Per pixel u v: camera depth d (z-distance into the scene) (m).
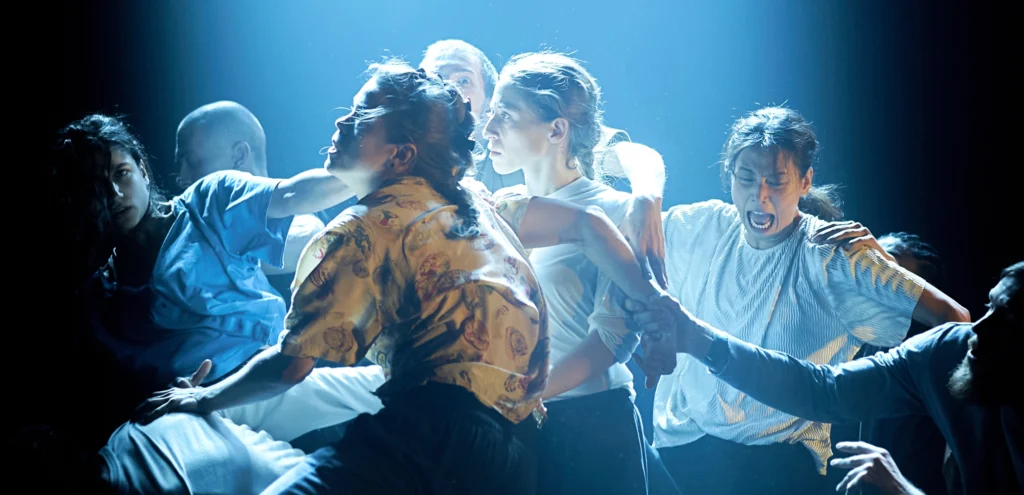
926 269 3.94
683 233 4.00
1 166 6.24
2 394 4.34
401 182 2.96
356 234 2.83
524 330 2.91
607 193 3.56
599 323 3.31
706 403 3.81
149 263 3.45
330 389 3.46
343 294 2.80
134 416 3.20
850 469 3.21
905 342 3.39
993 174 6.42
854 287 3.69
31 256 4.55
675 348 3.32
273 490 2.78
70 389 3.50
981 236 6.45
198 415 3.18
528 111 3.50
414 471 2.77
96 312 3.43
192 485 3.06
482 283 2.86
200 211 3.47
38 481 3.08
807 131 3.81
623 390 3.46
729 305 3.87
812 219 3.86
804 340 3.77
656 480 3.59
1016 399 2.97
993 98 6.38
